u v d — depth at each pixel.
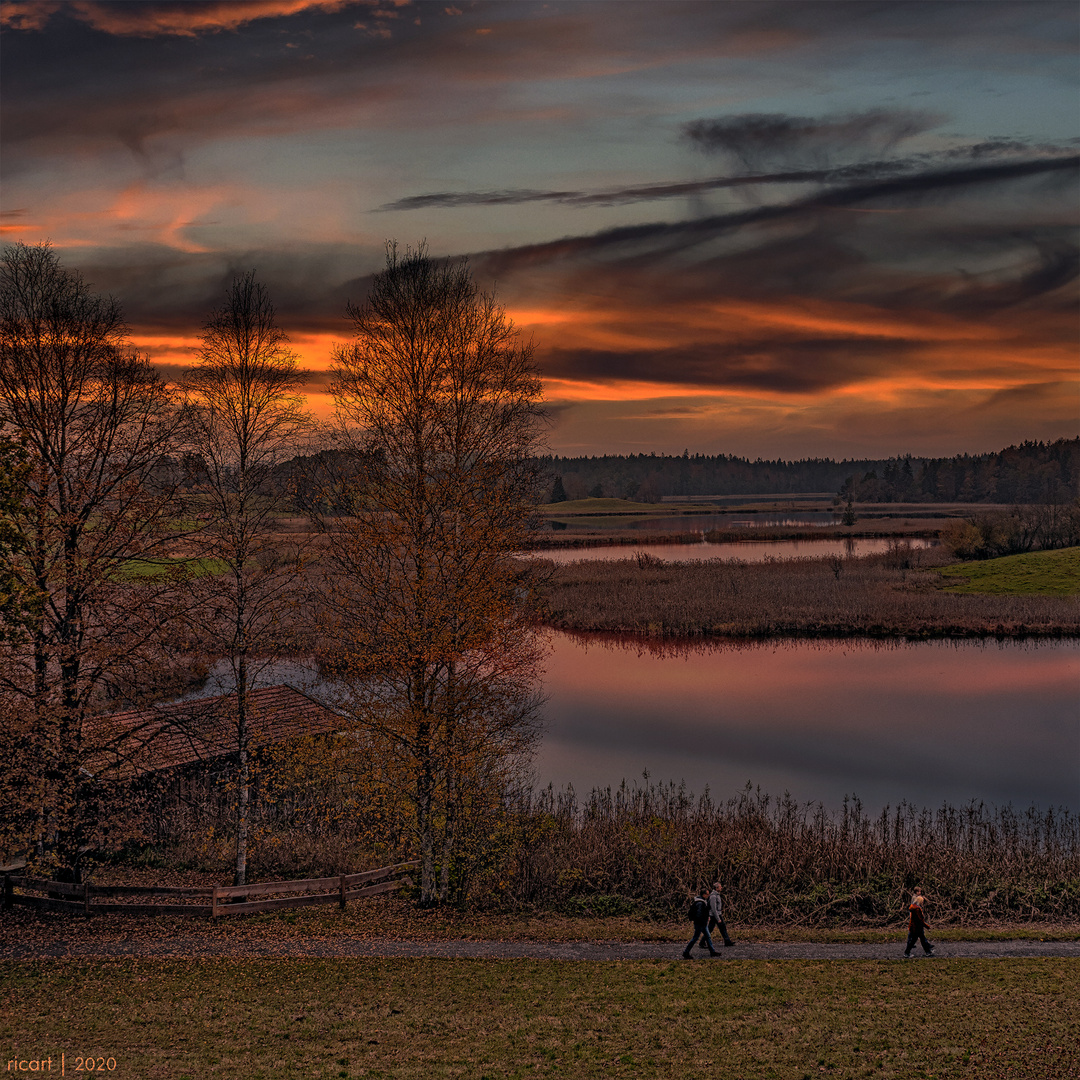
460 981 18.31
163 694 23.47
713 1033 15.54
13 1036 14.95
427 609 21.59
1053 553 99.25
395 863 26.47
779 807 31.36
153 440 22.62
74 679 21.86
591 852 26.25
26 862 25.14
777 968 19.41
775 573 96.88
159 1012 16.27
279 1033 15.45
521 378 22.38
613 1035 15.50
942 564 107.44
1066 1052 14.44
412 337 22.03
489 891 24.23
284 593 22.78
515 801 28.95
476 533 21.34
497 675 22.42
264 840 26.67
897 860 26.17
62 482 22.09
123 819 23.84
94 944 20.00
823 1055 14.50
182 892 21.92
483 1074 13.77
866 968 19.34
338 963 19.27
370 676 22.22
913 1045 14.86
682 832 27.78
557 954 20.47
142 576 22.66
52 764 20.95
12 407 21.52
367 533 21.47
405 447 21.73
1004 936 22.16
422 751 22.47
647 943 21.50
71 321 22.28
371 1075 13.65
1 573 20.06
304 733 25.53
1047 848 27.23
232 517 22.47
